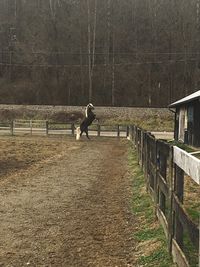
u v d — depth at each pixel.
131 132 26.56
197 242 3.80
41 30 79.38
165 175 6.64
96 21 78.38
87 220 7.78
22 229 7.21
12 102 64.25
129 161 16.50
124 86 66.94
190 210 8.03
